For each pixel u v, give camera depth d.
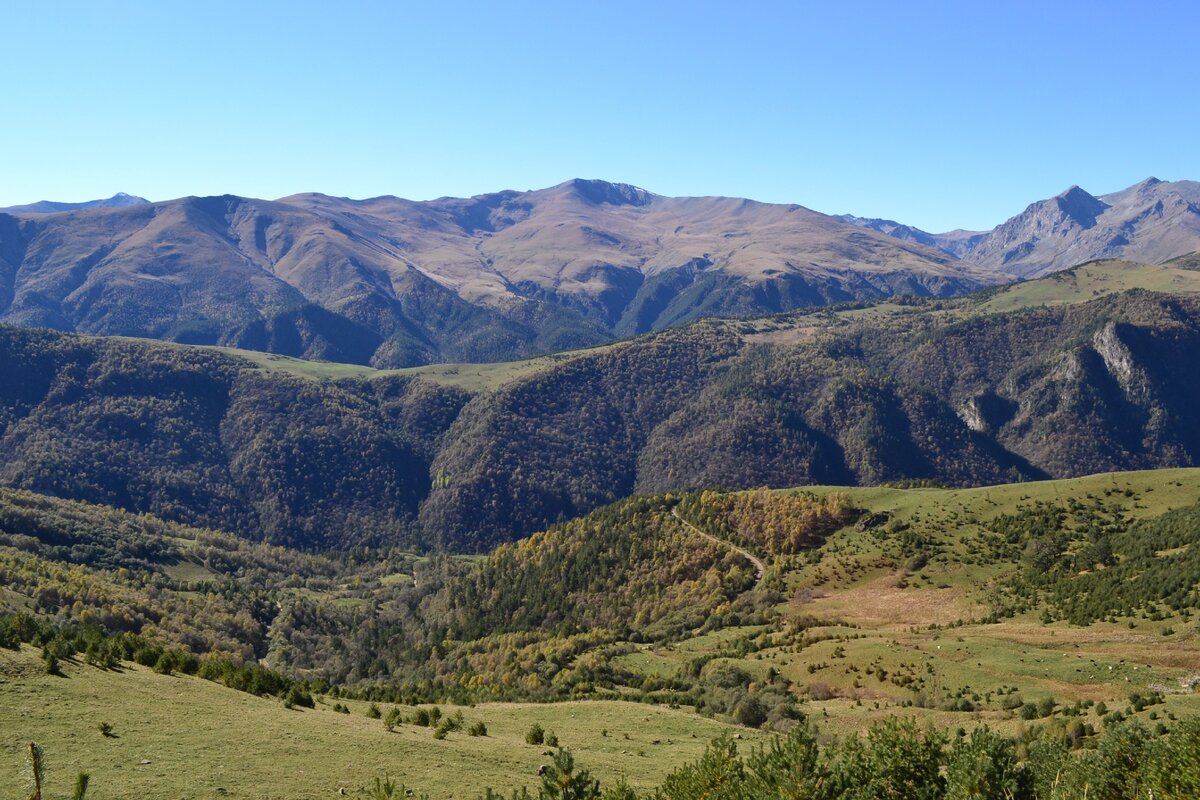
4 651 51.09
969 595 121.38
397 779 42.41
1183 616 89.81
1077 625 97.81
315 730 50.69
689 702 91.00
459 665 138.38
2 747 37.84
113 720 44.16
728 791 32.62
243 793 36.38
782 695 86.31
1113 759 37.00
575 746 64.44
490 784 44.12
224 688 60.31
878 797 32.56
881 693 84.31
